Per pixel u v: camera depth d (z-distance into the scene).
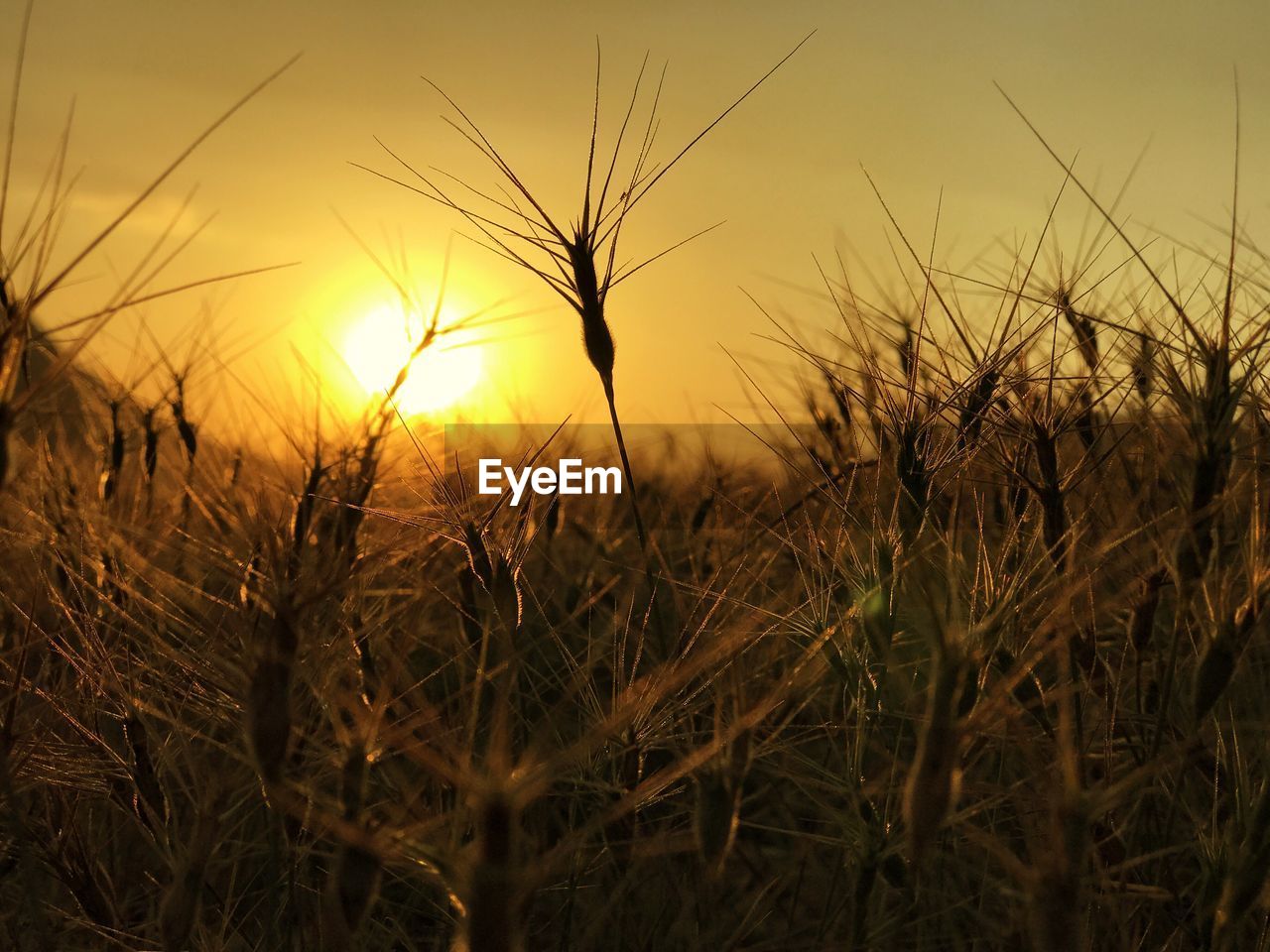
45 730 0.26
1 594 0.27
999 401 0.27
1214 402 0.24
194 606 0.25
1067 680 0.20
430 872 0.20
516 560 0.25
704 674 0.26
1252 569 0.23
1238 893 0.21
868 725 0.26
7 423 0.19
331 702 0.22
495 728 0.17
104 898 0.26
